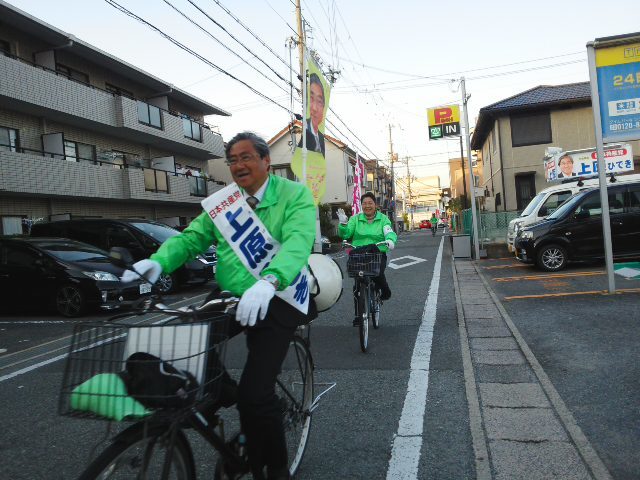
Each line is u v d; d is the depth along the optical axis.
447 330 5.76
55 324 7.93
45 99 14.69
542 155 20.53
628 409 3.24
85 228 11.91
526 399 3.51
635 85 6.80
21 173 13.72
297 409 2.62
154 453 1.72
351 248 5.87
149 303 1.93
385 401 3.66
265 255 2.15
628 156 13.30
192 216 23.66
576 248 10.22
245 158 2.10
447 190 58.50
